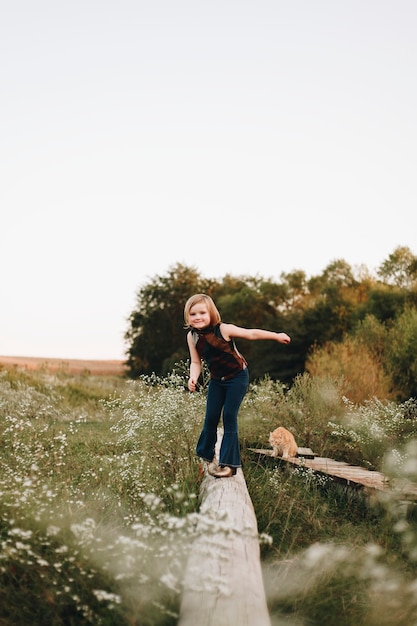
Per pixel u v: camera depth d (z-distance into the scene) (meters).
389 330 19.77
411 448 6.06
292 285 38.66
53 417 11.23
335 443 8.70
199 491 4.98
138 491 4.90
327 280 36.34
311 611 3.17
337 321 26.64
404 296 26.03
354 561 3.81
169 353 38.66
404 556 4.24
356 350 16.31
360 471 6.63
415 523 5.00
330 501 5.86
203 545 3.30
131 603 3.00
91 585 3.11
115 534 3.86
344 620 3.06
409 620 3.04
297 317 27.69
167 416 5.98
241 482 5.01
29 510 3.90
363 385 13.60
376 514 5.28
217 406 5.01
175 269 40.03
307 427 9.05
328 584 3.47
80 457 7.01
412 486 5.50
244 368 5.03
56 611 2.97
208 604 2.77
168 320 39.19
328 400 10.20
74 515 4.12
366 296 29.28
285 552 4.13
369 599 3.31
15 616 2.95
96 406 14.54
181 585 3.11
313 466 6.82
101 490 5.12
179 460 5.60
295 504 5.32
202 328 4.89
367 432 8.18
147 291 39.78
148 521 4.11
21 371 17.17
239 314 37.88
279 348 27.02
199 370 5.08
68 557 3.24
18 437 6.66
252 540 3.61
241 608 2.74
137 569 3.16
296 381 10.98
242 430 9.11
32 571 3.17
